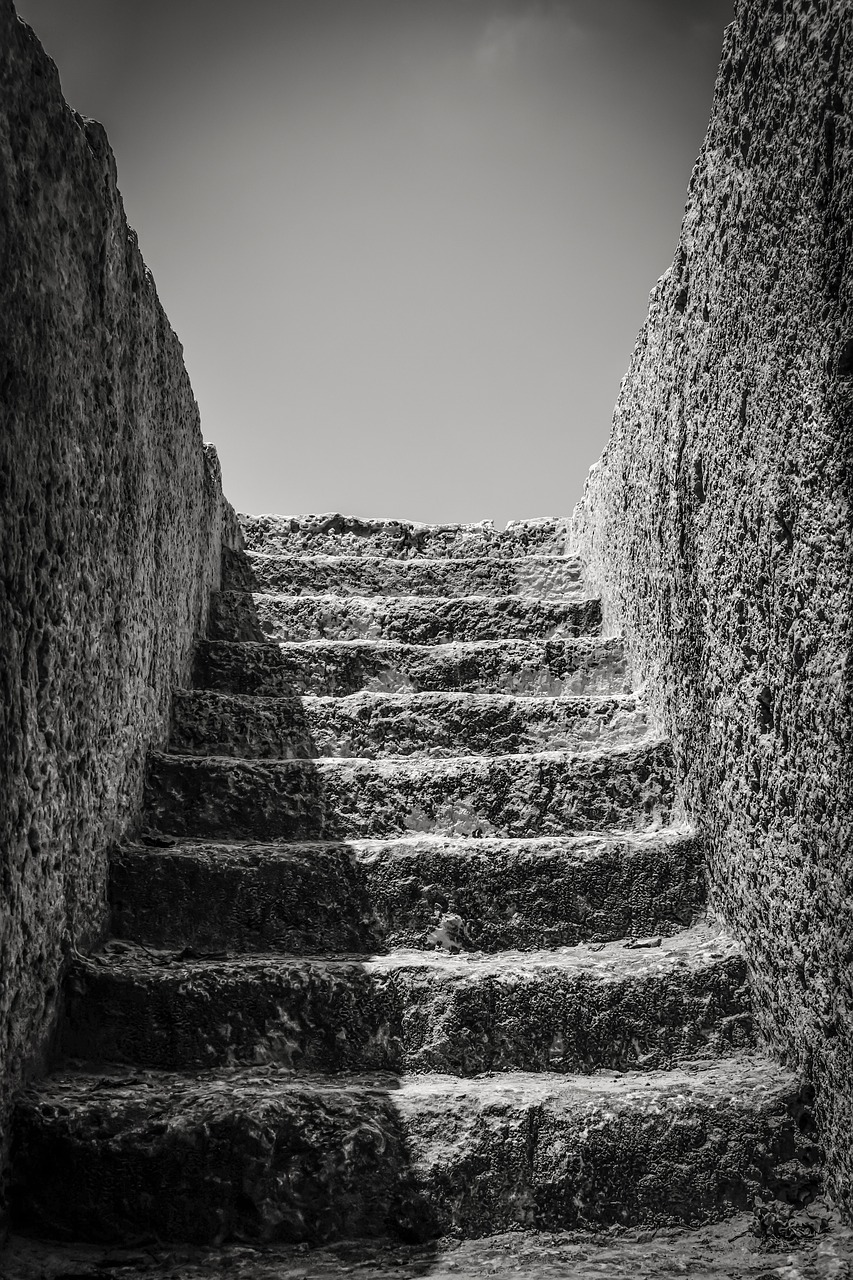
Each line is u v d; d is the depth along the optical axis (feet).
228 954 7.29
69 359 6.40
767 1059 6.66
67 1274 5.24
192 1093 5.97
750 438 6.71
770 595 6.41
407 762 8.91
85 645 6.79
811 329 5.70
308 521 13.91
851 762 5.35
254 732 9.59
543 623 11.79
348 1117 5.89
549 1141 5.91
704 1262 5.37
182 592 10.07
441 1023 6.73
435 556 13.83
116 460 7.47
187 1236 5.57
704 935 7.61
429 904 7.69
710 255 7.52
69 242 6.38
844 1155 5.59
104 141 7.14
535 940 7.64
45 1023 6.21
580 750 9.63
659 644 9.19
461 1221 5.72
